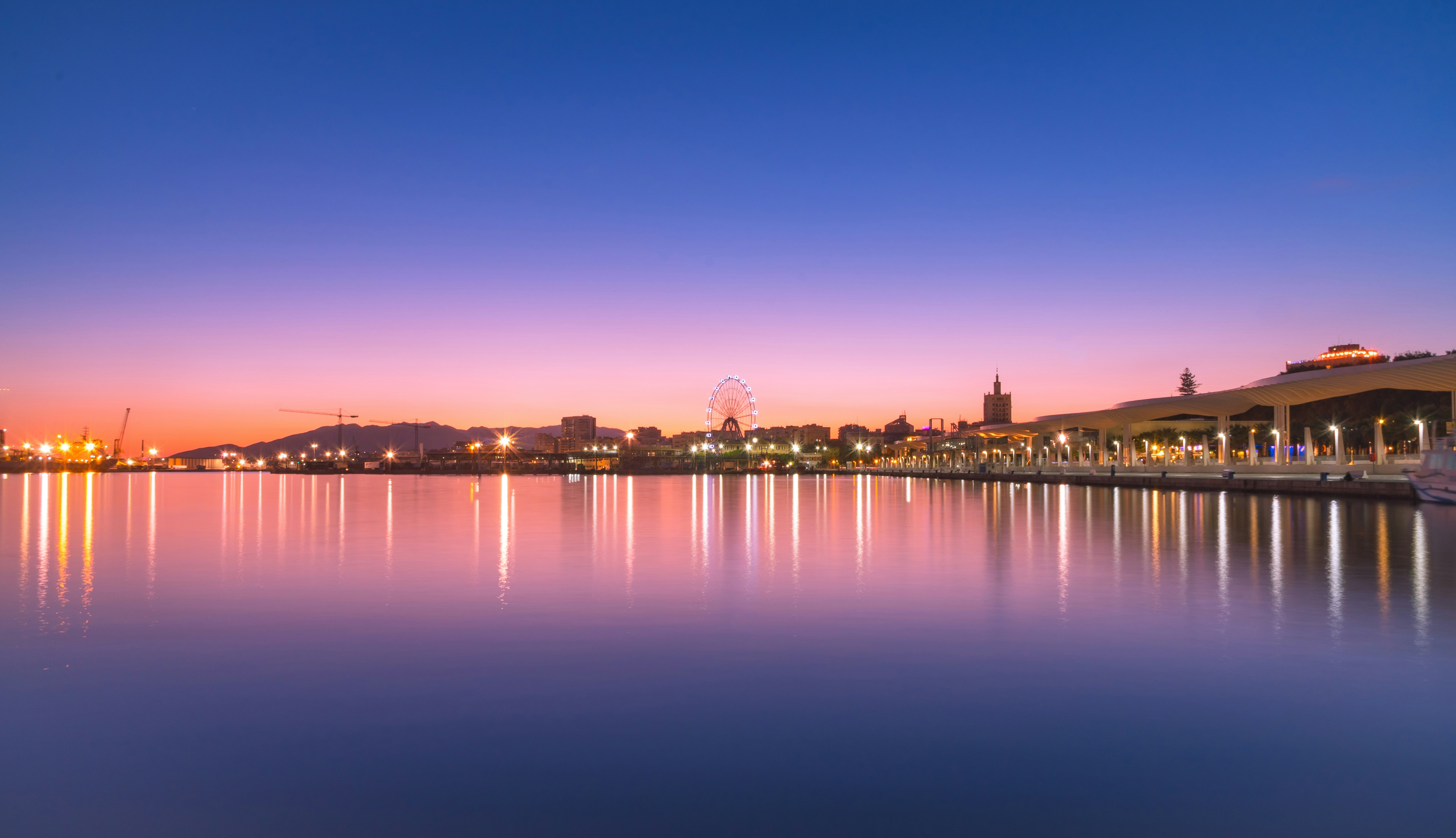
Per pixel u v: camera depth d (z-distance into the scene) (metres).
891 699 8.35
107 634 11.38
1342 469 66.44
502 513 40.94
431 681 9.02
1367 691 8.54
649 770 6.65
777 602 13.84
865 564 18.95
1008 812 5.95
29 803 6.11
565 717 7.85
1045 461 140.75
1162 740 7.23
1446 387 56.84
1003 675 9.16
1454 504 40.56
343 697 8.49
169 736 7.40
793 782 6.43
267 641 10.92
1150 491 65.69
